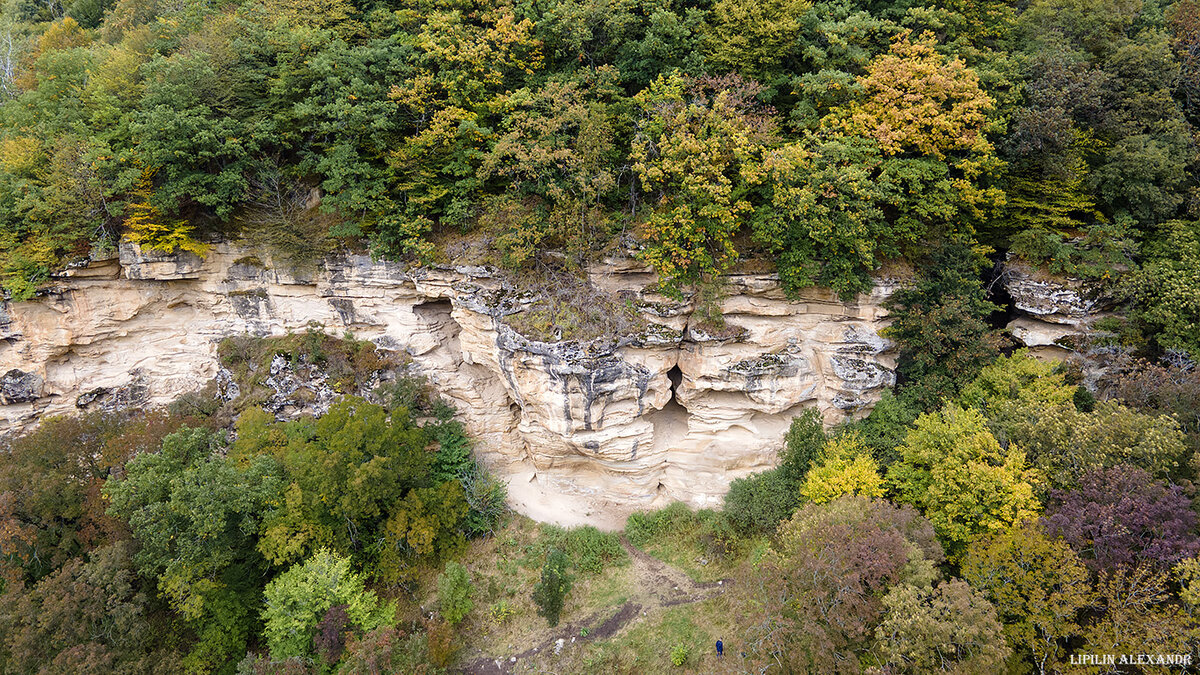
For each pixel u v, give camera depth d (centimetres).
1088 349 3103
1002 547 2033
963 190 2978
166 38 3975
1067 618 1916
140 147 3241
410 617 2884
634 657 2666
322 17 3528
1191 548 1845
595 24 3262
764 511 2930
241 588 2777
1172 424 2227
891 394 3053
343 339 3666
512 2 3453
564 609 2944
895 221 3139
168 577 2522
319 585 2589
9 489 2628
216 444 3125
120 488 2514
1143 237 3222
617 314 3062
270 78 3388
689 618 2792
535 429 3369
